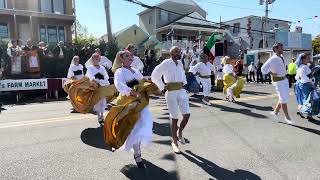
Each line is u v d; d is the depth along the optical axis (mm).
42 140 7039
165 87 6273
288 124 8602
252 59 33625
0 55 15461
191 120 9016
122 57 5516
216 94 15305
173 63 6195
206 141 6934
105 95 8539
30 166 5520
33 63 15695
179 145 6652
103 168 5422
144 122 5297
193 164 5582
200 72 12062
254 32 45000
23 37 26938
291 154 6102
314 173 5199
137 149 5422
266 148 6461
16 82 14641
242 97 14047
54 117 9570
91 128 8117
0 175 5141
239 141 6949
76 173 5211
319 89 9984
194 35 40188
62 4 28344
